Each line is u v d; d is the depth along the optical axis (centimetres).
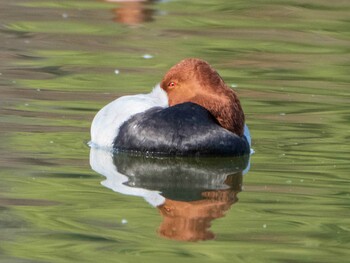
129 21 3319
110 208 1582
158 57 2800
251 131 2098
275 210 1586
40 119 2144
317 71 2688
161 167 1875
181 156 1906
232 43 3017
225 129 1931
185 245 1402
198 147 1898
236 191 1703
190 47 2947
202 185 1748
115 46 2941
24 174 1766
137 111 1964
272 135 2073
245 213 1570
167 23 3294
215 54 2867
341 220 1529
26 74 2566
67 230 1462
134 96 2042
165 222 1512
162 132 1908
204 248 1391
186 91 1952
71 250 1375
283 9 3550
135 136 1920
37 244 1398
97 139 1978
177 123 1911
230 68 2695
